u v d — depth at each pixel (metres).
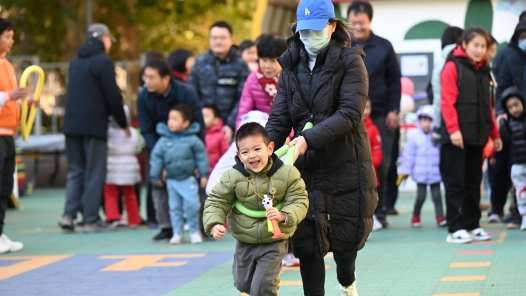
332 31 8.91
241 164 8.61
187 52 18.73
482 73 14.66
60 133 32.38
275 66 13.65
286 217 8.38
